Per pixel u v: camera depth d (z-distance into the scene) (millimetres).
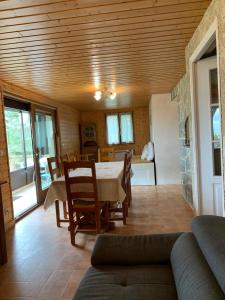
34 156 4941
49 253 2789
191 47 2740
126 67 3617
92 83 4527
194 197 3186
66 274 2328
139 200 4797
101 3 1913
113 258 1649
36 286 2160
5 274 2383
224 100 1860
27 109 4914
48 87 4641
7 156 3811
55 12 2004
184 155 4398
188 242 1487
